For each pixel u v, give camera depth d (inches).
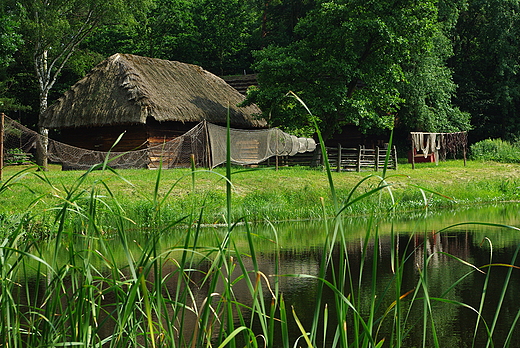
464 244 427.5
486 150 1338.6
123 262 355.9
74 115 1044.5
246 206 626.5
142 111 967.6
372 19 971.3
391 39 960.3
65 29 1223.5
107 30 1753.2
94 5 1227.2
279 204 655.1
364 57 1037.8
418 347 193.6
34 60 1266.0
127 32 1748.3
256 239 469.4
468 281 298.0
